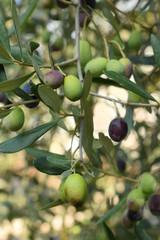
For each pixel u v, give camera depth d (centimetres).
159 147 79
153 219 85
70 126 60
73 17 73
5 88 37
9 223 105
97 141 49
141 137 73
